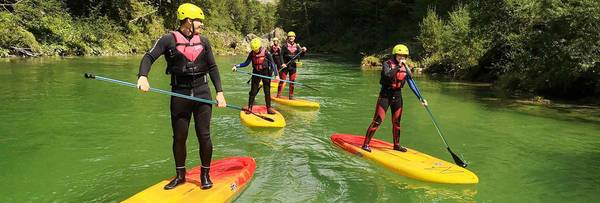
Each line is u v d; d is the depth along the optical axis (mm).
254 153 6023
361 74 18672
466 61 17516
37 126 7309
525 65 13383
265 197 4504
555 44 11375
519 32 14672
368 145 6051
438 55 20578
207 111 4254
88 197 4422
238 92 12078
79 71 16219
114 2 32500
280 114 8406
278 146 6402
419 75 18594
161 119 8031
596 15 10047
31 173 5082
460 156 6148
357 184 4957
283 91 12617
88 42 27828
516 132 7582
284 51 10461
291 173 5250
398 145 6070
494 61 15953
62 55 25125
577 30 10641
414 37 30359
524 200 4574
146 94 10898
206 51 4176
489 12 15680
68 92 10930
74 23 27922
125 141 6488
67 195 4465
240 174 4816
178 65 4055
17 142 6348
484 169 5582
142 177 4996
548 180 5191
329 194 4641
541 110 9750
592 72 10711
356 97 11508
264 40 47344
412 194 4703
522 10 14375
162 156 5777
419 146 6648
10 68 16484
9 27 22750
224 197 4266
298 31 60406
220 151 6074
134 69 18203
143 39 33375
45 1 26359
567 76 11352
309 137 6973
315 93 12266
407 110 9641
